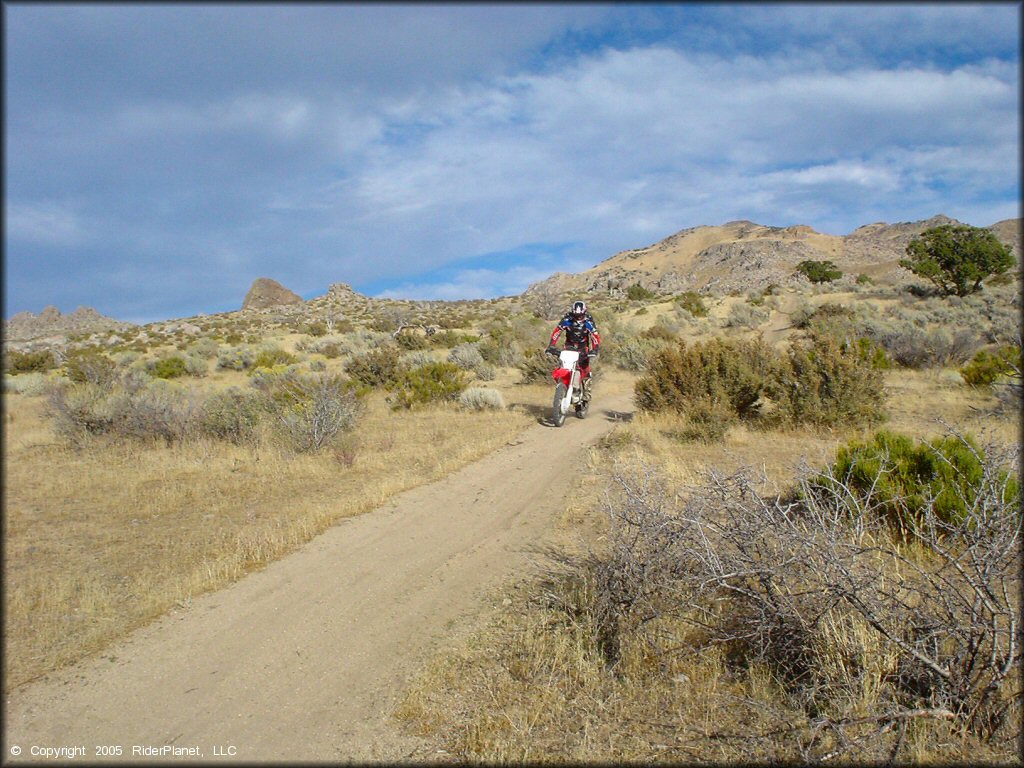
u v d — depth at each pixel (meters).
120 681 4.36
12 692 4.22
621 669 4.22
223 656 4.68
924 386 16.97
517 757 3.42
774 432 11.84
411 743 3.66
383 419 15.05
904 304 41.56
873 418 11.66
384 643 4.84
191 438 12.50
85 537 7.25
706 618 4.57
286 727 3.84
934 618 3.76
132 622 5.20
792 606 3.99
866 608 3.77
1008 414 11.70
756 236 172.12
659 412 13.35
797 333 31.62
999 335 24.62
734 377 13.22
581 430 12.98
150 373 28.08
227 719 3.93
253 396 14.09
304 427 11.73
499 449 11.45
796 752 3.37
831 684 3.72
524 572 5.99
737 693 3.94
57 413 13.62
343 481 9.60
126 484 9.48
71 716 3.96
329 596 5.66
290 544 6.91
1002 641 3.95
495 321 51.31
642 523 4.61
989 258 42.28
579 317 13.93
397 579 6.00
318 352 36.44
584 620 4.73
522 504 8.16
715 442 10.82
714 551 4.25
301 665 4.56
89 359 22.81
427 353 27.48
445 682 4.25
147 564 6.45
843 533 4.18
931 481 5.96
